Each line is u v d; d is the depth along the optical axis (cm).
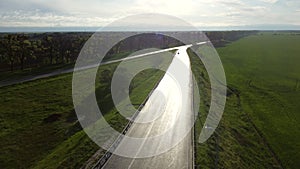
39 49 9012
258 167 3053
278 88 6769
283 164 3256
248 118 4666
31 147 3391
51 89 5822
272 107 5347
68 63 8719
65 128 3972
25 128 3962
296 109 5288
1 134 3744
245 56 11231
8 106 4778
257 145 3650
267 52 12519
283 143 3806
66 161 2816
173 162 2716
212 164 2766
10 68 8244
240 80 7394
